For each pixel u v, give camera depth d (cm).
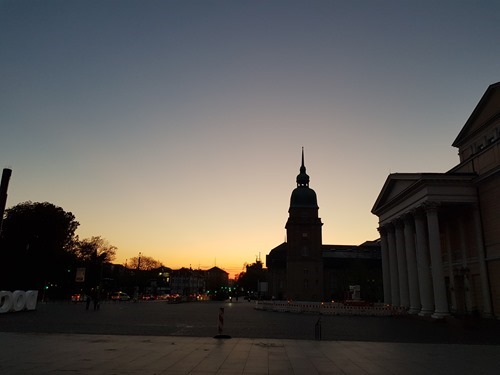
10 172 3055
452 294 4391
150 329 2642
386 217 5134
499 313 3603
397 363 1466
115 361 1416
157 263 16938
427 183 3891
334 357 1584
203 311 5194
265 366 1370
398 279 4994
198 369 1301
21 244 7088
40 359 1432
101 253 9919
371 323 3456
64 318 3419
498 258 3588
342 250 12188
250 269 17150
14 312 3975
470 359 1573
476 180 3850
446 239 4550
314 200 10094
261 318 3984
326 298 10994
